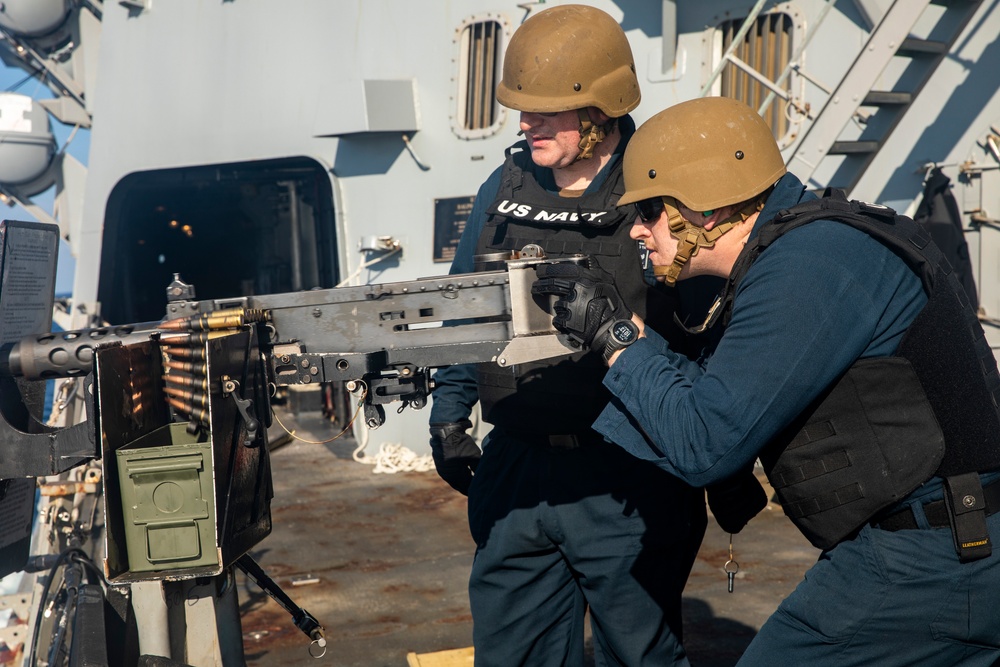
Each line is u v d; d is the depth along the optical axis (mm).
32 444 2117
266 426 2152
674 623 2500
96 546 3965
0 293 2217
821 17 5707
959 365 1744
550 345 2088
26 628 3408
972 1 6055
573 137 2436
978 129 6324
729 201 1860
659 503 2391
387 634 3914
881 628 1771
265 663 3643
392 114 7227
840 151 6141
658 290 2395
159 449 1936
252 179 9188
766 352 1707
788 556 4723
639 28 6840
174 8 8375
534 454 2453
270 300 2141
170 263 10836
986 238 6344
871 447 1752
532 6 6980
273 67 7914
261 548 5195
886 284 1745
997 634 1756
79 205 9461
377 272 7594
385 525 5621
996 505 1769
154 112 8492
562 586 2564
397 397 2150
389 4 7473
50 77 9508
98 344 2016
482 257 2357
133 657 2320
